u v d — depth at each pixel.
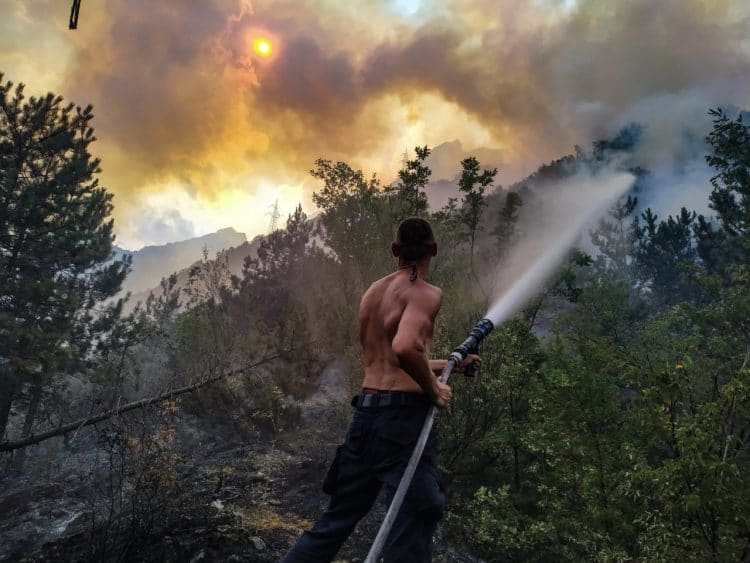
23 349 12.08
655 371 5.21
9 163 14.97
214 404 8.94
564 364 6.48
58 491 7.25
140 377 12.48
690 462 4.16
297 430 9.16
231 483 6.95
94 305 16.45
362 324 2.12
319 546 1.96
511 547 5.90
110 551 4.73
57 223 14.87
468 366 2.14
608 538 5.16
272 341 9.54
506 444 7.00
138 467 5.50
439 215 8.41
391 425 1.91
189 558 4.76
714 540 4.12
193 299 11.55
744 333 8.00
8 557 5.56
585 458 5.73
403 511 1.83
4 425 12.68
